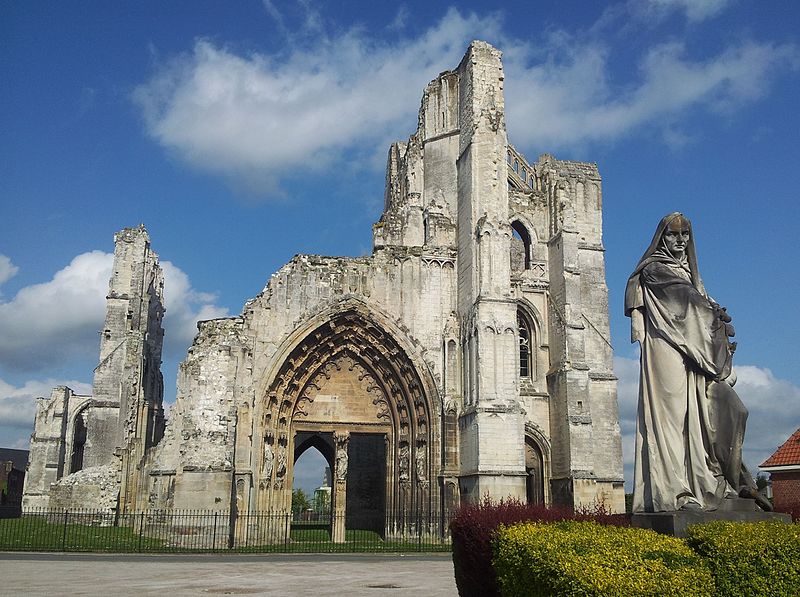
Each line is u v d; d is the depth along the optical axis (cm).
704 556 1021
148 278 7569
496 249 4659
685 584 934
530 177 5841
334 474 4784
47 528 5134
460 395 4719
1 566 2888
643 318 1351
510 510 1748
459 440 4641
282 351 4644
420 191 5784
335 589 2280
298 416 4812
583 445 4762
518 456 4359
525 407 5016
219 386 4425
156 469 4612
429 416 4728
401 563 3247
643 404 1314
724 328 1305
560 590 990
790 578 963
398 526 4766
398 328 4838
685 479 1245
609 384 5450
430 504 4588
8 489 11850
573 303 5041
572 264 5128
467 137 4997
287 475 4669
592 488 4688
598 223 6012
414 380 4806
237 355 4516
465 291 4800
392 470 4888
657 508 1243
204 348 4481
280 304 4706
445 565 3150
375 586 2367
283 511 4606
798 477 4334
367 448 6166
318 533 5441
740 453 1259
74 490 6066
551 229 5359
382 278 4897
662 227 1382
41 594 2097
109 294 7544
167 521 4228
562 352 4966
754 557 979
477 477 4303
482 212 4762
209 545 4119
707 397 1281
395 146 7169
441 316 4906
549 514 1738
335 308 4778
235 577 2611
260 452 4500
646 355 1321
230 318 4616
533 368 5162
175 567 2973
